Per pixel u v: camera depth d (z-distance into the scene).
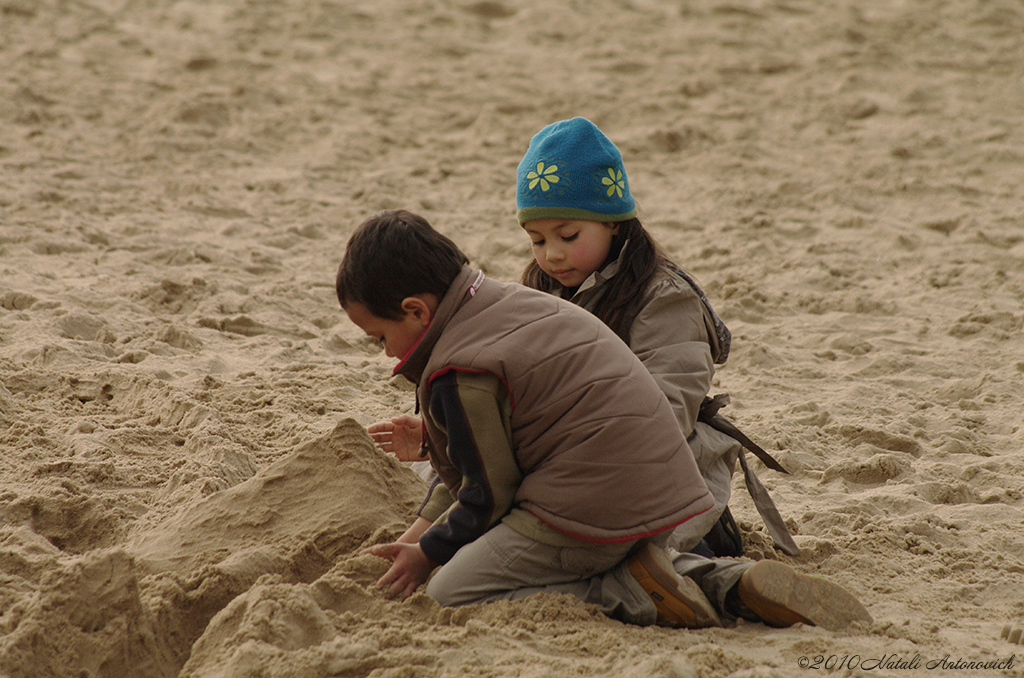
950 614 6.16
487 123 24.58
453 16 35.16
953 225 18.05
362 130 23.75
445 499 6.43
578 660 5.11
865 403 10.77
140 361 10.75
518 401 5.75
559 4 36.81
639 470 5.71
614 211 6.68
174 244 15.79
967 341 12.96
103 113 23.75
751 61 29.89
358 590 5.69
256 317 12.90
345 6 35.28
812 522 7.80
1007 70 28.98
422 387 5.85
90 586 5.08
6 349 10.58
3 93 23.91
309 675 4.79
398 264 5.73
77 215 16.81
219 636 5.16
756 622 5.93
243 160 21.42
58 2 33.72
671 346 6.55
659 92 27.03
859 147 23.00
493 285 6.00
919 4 35.72
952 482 8.61
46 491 7.12
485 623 5.44
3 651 4.76
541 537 5.80
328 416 9.65
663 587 5.69
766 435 9.61
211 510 6.59
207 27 32.81
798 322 13.85
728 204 19.33
